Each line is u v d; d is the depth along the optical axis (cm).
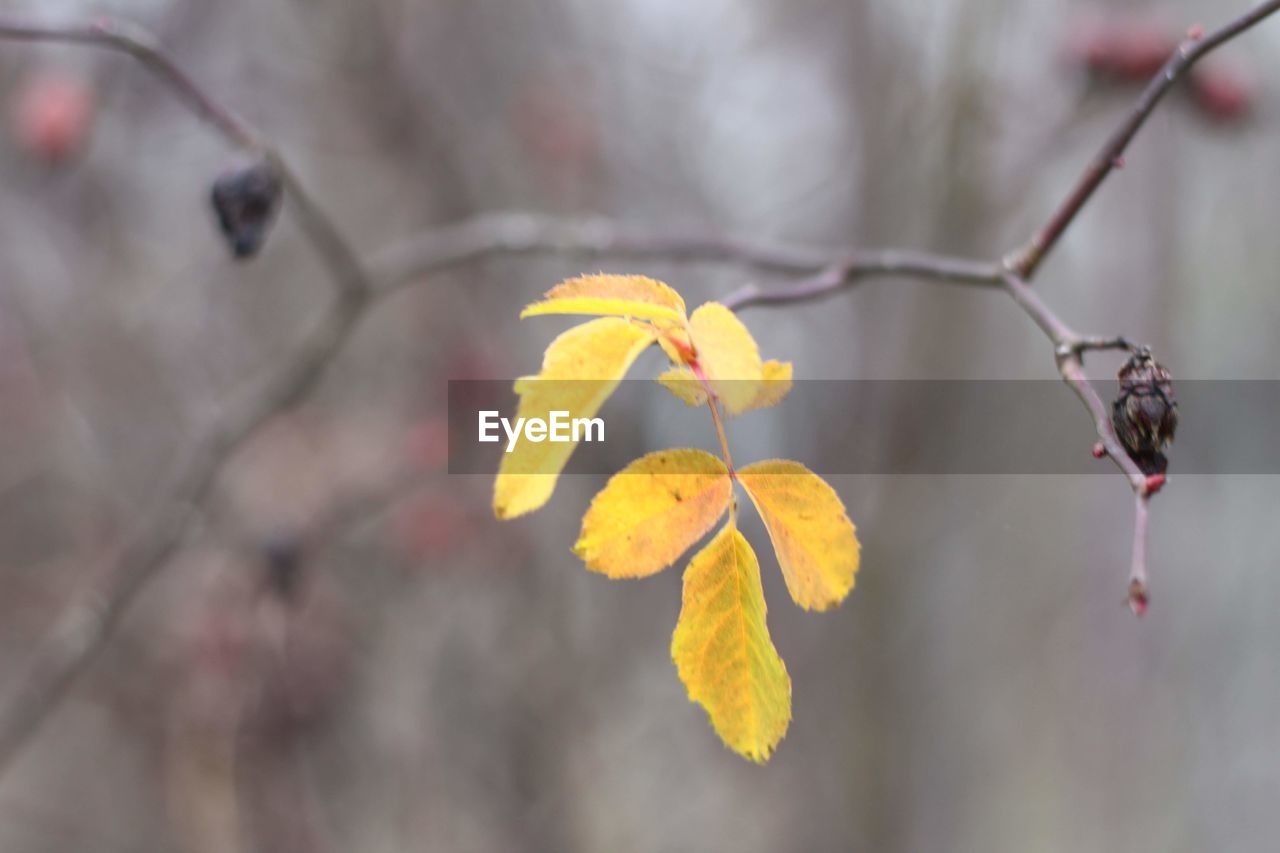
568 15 488
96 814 470
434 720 464
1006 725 535
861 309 438
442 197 455
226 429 300
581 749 482
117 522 469
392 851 453
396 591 457
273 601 372
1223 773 565
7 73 411
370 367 482
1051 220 173
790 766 494
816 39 484
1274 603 561
